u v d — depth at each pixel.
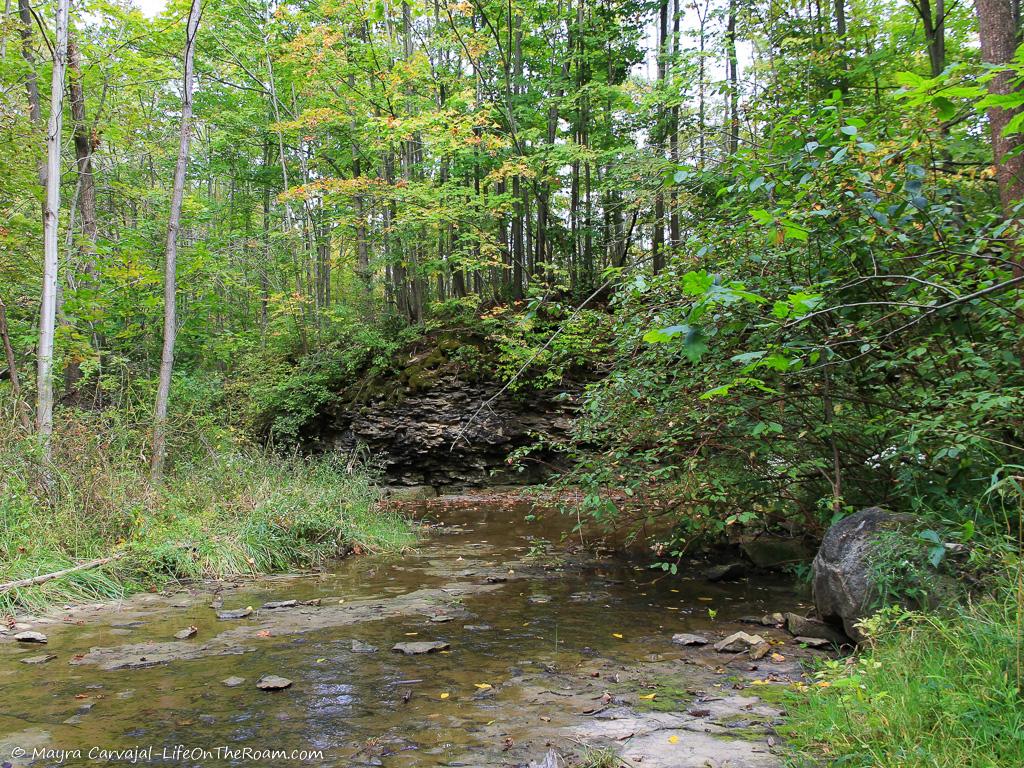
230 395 17.03
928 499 5.00
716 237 5.75
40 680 4.00
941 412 4.77
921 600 3.96
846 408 5.80
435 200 14.91
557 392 16.11
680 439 6.45
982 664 2.90
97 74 13.80
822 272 4.86
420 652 4.55
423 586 6.83
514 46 18.12
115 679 4.02
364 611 5.79
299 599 6.27
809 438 6.08
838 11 11.87
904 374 5.39
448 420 16.06
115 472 8.14
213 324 20.17
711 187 7.27
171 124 19.19
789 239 4.90
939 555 3.87
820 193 4.69
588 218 18.08
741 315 4.95
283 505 8.80
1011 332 4.40
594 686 3.89
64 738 3.15
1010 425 4.36
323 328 18.59
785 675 4.04
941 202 4.75
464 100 14.24
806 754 2.83
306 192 14.89
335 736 3.18
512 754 2.96
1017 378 4.55
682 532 7.55
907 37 11.27
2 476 7.12
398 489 15.83
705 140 11.88
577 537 9.66
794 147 4.68
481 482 16.19
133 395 12.50
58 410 9.30
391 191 15.16
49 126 9.43
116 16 12.71
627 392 6.71
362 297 20.42
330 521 8.93
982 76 2.68
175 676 4.09
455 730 3.25
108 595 6.23
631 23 17.50
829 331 4.73
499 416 15.99
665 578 7.05
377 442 16.36
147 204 18.09
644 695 3.72
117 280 12.51
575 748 3.01
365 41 16.92
